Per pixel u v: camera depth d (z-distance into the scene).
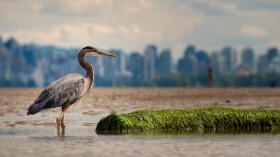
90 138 18.03
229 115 21.20
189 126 20.78
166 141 17.23
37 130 20.30
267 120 21.28
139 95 51.12
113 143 16.83
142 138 18.00
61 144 16.62
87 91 22.34
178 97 45.66
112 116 20.31
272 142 16.91
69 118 24.67
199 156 14.52
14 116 25.64
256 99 41.88
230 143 16.72
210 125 20.94
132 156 14.56
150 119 20.52
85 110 29.06
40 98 21.00
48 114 26.58
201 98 43.69
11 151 15.33
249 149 15.55
